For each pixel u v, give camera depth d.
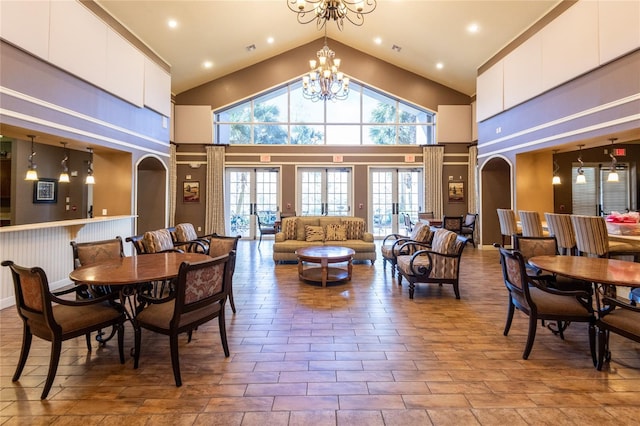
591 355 2.40
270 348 2.59
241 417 1.78
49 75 3.90
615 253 3.96
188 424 1.72
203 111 8.47
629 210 7.19
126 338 2.81
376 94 8.88
